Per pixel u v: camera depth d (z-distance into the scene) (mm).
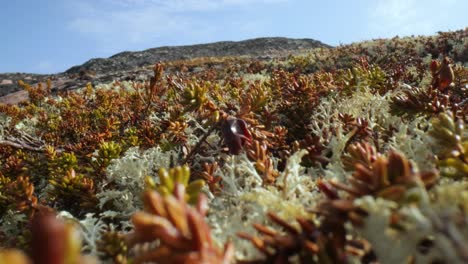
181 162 2811
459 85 3895
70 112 6328
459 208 965
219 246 1318
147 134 3574
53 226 574
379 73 4234
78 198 2510
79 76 25031
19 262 534
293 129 3496
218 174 2107
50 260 562
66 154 3037
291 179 1765
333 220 1031
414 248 884
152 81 4656
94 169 2869
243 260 1090
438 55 12641
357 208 1003
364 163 1412
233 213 1669
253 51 46281
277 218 1077
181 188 1043
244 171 2094
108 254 1447
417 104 2561
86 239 1713
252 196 1507
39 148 4062
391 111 2664
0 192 2674
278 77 5836
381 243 919
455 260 771
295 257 1066
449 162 1428
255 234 1429
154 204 909
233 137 2312
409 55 12641
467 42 12141
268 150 2738
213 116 2734
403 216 932
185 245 867
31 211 2125
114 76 21266
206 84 2809
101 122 5629
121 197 2430
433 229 840
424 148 1828
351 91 4160
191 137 3410
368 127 2625
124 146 3512
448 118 1550
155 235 895
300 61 16266
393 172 1069
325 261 966
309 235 1047
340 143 2266
